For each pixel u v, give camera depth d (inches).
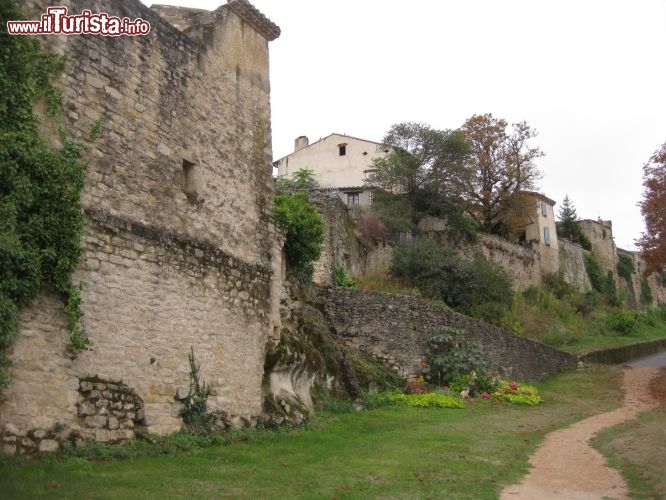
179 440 420.5
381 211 1430.9
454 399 792.3
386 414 672.4
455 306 1288.1
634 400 890.7
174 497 303.0
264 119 580.4
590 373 1186.0
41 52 364.2
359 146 1817.2
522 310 1509.6
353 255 1185.4
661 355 1604.3
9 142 334.6
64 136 370.3
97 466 344.8
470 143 1737.2
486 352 996.6
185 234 461.7
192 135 480.4
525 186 1863.9
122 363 394.6
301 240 736.3
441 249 1339.8
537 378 1121.4
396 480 386.6
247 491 328.8
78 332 362.6
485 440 557.0
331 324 851.4
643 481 395.5
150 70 445.1
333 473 389.7
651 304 2593.5
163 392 424.8
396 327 877.2
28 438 333.7
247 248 537.3
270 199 578.9
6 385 321.1
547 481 409.7
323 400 631.8
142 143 430.3
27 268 335.0
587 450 526.3
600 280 2285.9
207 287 479.2
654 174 1168.2
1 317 315.6
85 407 365.7
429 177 1567.4
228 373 491.8
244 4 552.7
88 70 394.0
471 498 354.3
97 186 391.2
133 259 411.5
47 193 350.9
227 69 533.3
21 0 355.3
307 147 1870.1
